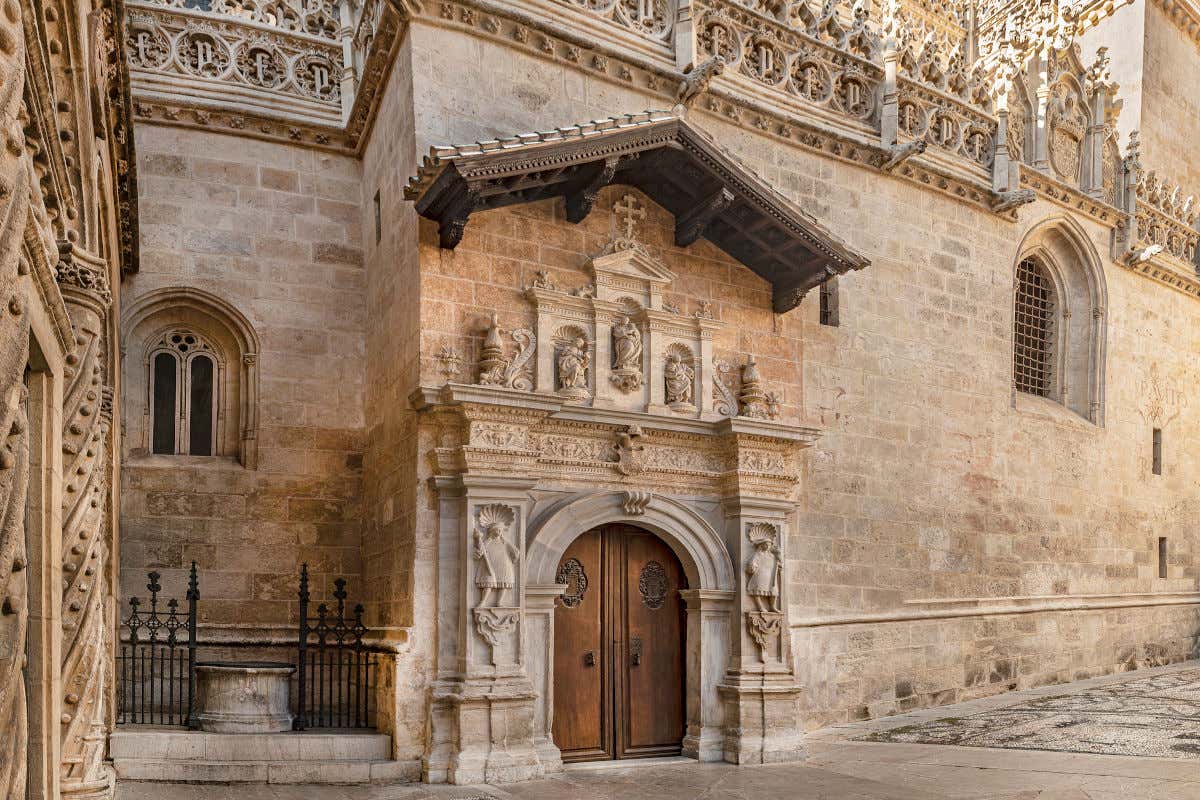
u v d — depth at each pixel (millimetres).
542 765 10664
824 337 14195
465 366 11070
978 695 15453
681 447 12398
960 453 15758
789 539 13383
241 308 13109
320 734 10430
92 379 6762
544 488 11359
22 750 3826
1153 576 19531
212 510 12594
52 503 5156
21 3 3902
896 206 15406
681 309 12750
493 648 10477
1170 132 24875
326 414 13281
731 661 12211
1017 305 18766
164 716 11688
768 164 13977
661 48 13156
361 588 12969
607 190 12359
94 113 6980
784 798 9578
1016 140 17781
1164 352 20688
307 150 13789
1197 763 9812
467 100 11547
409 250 11344
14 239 3266
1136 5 24016
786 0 14406
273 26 13820
